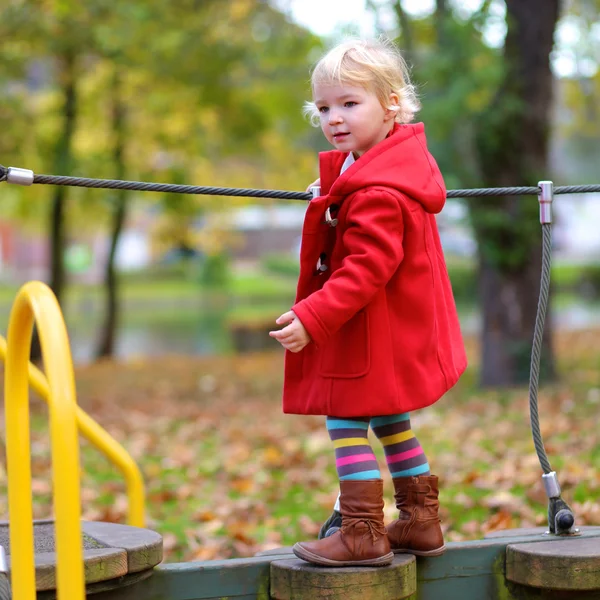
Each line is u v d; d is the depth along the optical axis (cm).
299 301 253
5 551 270
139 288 4434
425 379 248
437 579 264
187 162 1683
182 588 255
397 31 1072
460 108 971
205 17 1307
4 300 3788
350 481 246
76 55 1296
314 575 241
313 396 250
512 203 1006
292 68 1502
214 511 543
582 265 4316
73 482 182
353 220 241
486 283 1048
